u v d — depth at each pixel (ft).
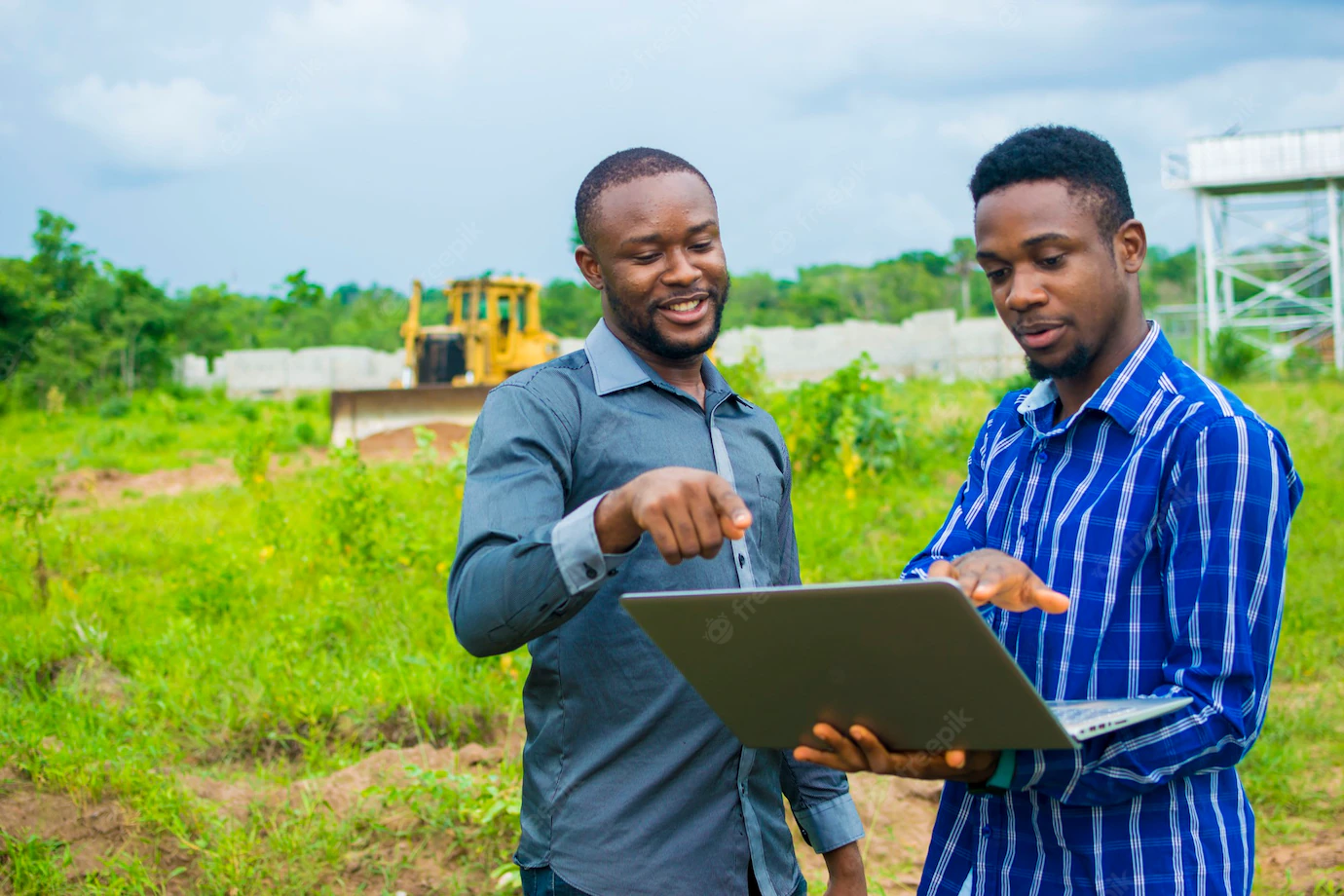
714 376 6.81
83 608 20.11
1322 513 25.13
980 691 4.28
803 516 26.04
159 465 49.70
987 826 5.82
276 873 10.92
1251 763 13.62
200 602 20.27
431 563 21.57
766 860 6.30
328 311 143.95
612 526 4.94
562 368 6.39
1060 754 5.13
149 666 16.87
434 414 49.93
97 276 102.73
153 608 20.76
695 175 6.34
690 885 5.94
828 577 21.72
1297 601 19.03
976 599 4.91
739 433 6.72
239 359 117.91
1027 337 5.66
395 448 49.49
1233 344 69.56
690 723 6.00
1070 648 5.50
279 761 14.17
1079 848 5.45
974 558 5.19
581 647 6.06
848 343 115.55
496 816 11.77
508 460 5.90
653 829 5.94
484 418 6.15
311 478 40.88
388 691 15.69
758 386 36.42
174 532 28.40
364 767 13.17
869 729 4.88
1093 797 5.16
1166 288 147.64
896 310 163.22
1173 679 5.20
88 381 93.91
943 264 169.68
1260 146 75.36
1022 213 5.51
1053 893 5.51
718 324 6.40
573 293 140.05
